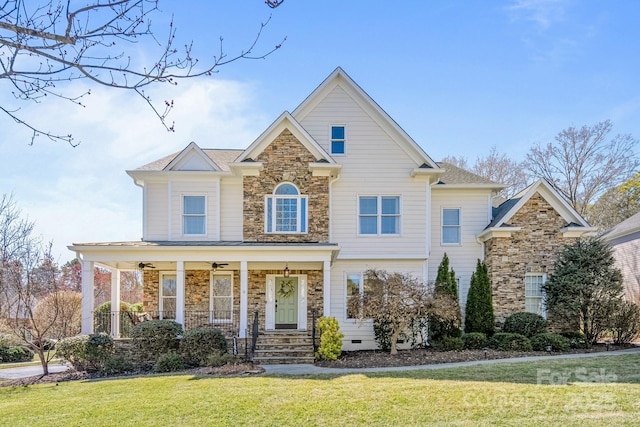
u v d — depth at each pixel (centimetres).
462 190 2030
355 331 1816
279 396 949
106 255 1598
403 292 1606
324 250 1639
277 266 1852
